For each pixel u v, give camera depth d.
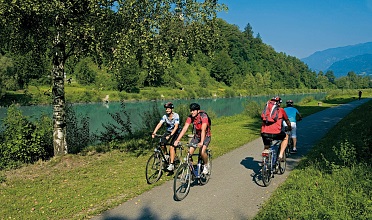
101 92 55.94
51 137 10.91
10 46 10.58
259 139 14.00
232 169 8.74
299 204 5.41
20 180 7.99
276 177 7.84
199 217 5.51
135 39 8.60
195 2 9.24
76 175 8.44
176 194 6.33
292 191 6.19
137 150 11.81
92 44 8.66
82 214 5.77
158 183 7.49
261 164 7.12
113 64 9.07
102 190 7.11
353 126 14.83
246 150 11.49
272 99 7.61
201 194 6.68
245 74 144.25
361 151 9.05
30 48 10.59
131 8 8.37
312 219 4.78
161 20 8.84
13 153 9.72
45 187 7.41
